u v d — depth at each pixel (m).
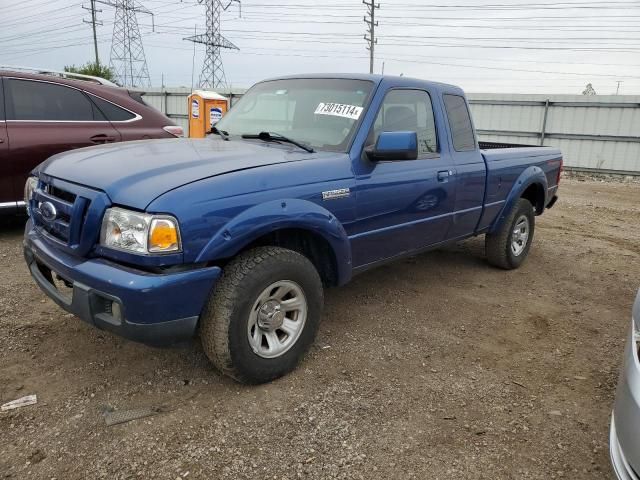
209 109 12.70
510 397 3.26
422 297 4.87
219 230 2.80
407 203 4.06
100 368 3.32
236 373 3.05
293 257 3.17
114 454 2.57
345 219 3.56
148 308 2.64
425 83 4.44
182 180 2.82
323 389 3.21
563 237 7.73
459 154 4.71
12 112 5.73
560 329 4.35
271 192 3.06
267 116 4.24
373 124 3.80
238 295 2.92
